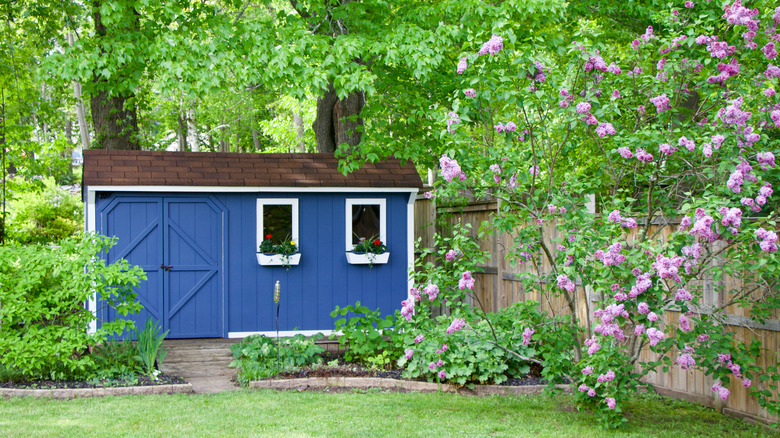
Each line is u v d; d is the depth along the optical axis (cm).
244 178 1066
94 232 821
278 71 955
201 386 805
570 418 651
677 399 742
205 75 955
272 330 1084
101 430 588
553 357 685
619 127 666
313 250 1104
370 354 880
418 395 749
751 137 549
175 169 1059
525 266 952
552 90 647
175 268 1052
